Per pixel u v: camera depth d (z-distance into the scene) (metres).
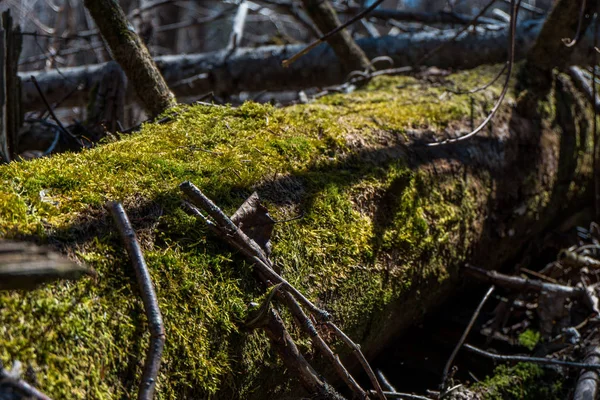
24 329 1.08
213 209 1.44
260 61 4.15
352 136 2.20
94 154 1.61
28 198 1.32
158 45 7.52
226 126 2.00
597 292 2.80
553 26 3.12
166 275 1.35
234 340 1.43
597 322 2.55
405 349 2.58
